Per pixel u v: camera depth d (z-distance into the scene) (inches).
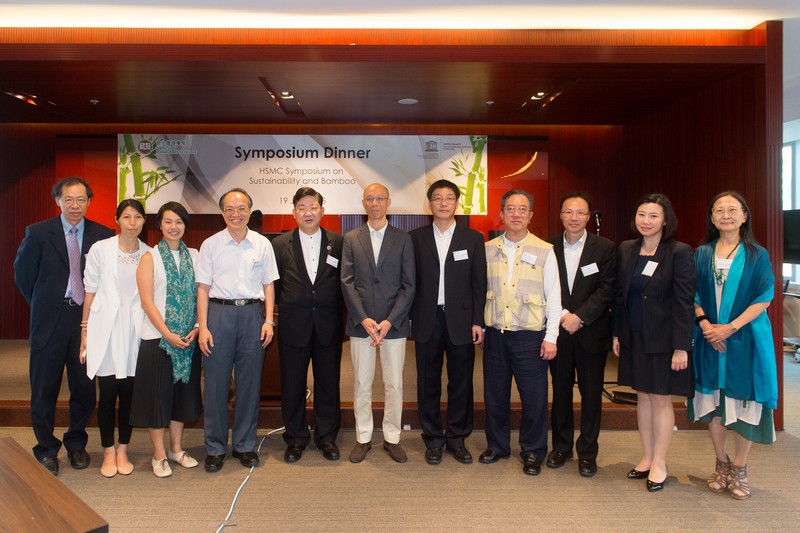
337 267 129.1
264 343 125.6
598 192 277.7
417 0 145.6
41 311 118.6
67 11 152.3
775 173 154.5
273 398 157.0
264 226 273.4
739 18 156.5
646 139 238.1
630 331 115.1
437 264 124.8
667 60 156.7
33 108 232.7
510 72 170.7
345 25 164.9
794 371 229.3
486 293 125.4
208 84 189.2
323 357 129.4
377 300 124.5
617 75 171.9
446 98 209.8
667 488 114.7
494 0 144.8
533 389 121.9
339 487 114.1
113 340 116.6
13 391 174.6
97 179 272.4
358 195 273.1
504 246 124.3
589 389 121.4
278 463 127.0
